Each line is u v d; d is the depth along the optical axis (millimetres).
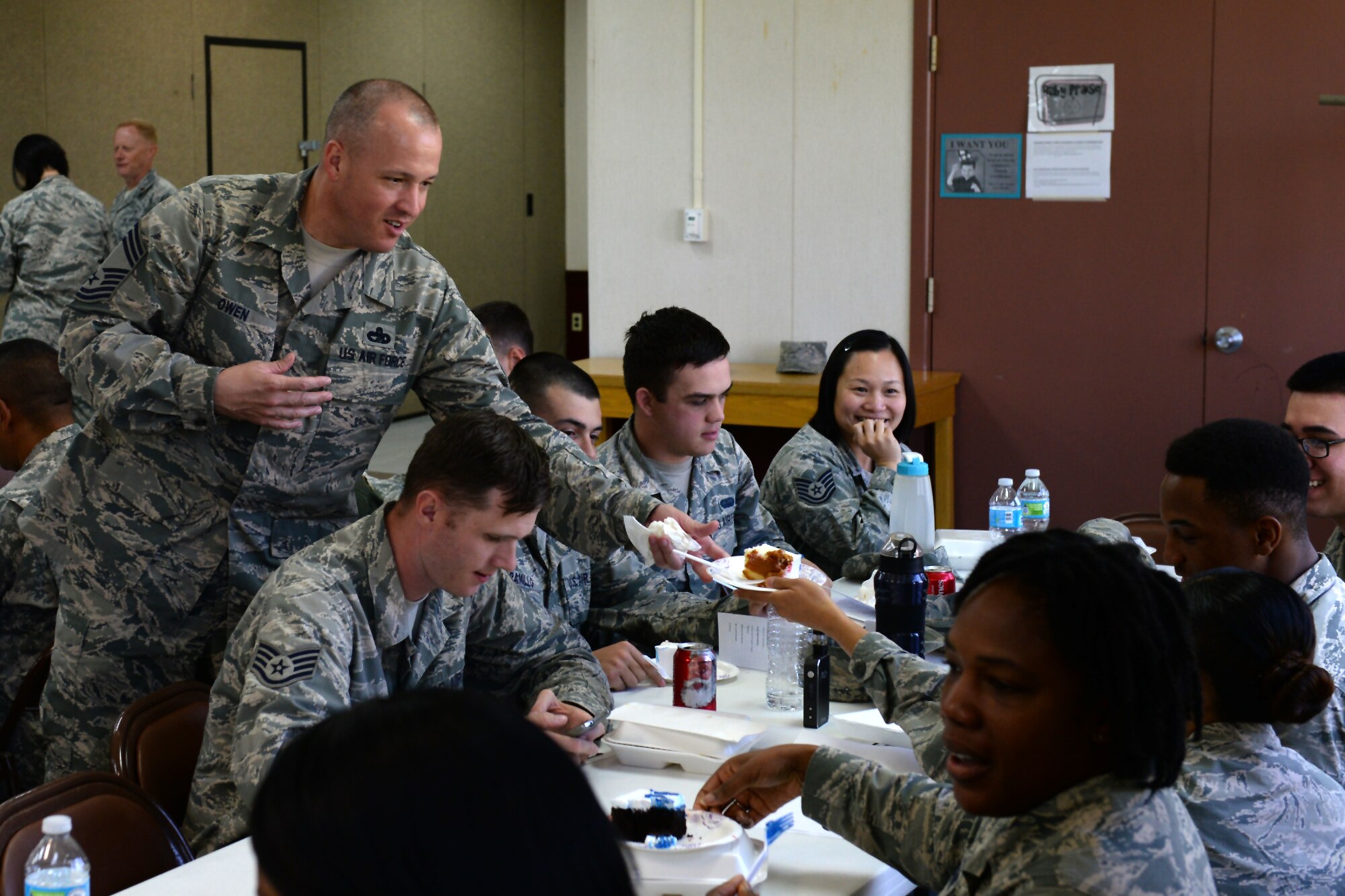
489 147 9164
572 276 9148
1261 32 4438
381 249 2305
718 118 5102
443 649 2062
